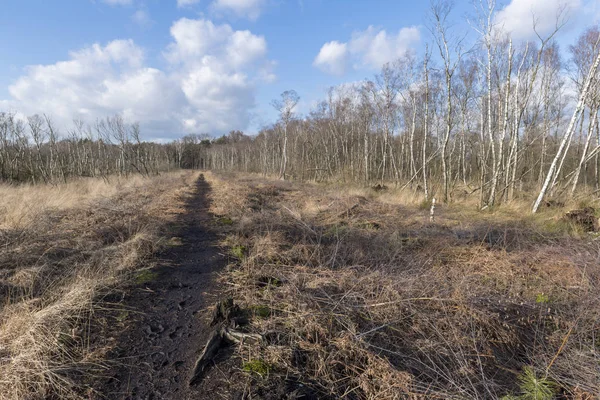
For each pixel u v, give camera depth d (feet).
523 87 47.19
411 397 8.51
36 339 9.82
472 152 77.46
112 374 9.50
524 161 61.87
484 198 43.11
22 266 15.35
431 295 13.60
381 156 103.24
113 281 15.21
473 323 11.73
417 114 70.69
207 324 12.26
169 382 9.25
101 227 22.81
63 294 13.05
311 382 9.15
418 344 10.73
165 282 16.07
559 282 15.57
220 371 9.62
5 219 22.99
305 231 24.34
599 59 29.81
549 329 12.25
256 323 11.73
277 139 125.49
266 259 18.12
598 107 41.29
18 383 8.37
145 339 11.35
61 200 32.73
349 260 18.44
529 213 32.50
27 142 71.87
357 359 9.80
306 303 12.34
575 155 62.28
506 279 15.98
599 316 12.20
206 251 21.09
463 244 21.44
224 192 48.83
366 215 32.68
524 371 10.09
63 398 8.46
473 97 57.26
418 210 37.93
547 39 37.47
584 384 9.23
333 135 103.40
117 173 92.07
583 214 25.80
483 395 8.88
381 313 12.25
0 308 12.05
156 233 23.20
